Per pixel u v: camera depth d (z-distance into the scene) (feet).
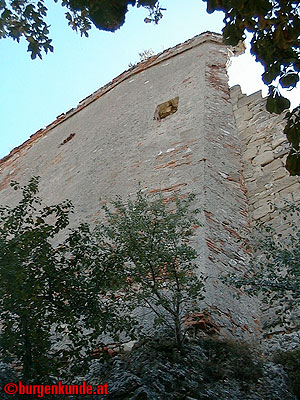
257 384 13.75
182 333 15.06
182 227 16.46
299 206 22.30
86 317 13.87
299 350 15.14
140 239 15.24
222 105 32.45
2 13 15.97
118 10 12.54
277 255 15.65
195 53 40.16
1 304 12.23
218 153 26.86
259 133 29.58
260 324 17.85
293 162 12.54
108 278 13.78
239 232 21.80
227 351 14.71
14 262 12.37
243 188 25.61
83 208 26.81
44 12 16.14
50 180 34.91
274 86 12.60
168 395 12.46
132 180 26.68
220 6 12.39
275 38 12.12
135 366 13.82
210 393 12.76
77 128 41.14
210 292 16.99
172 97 34.45
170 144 28.32
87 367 12.91
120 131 33.99
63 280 13.01
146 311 16.88
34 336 12.23
